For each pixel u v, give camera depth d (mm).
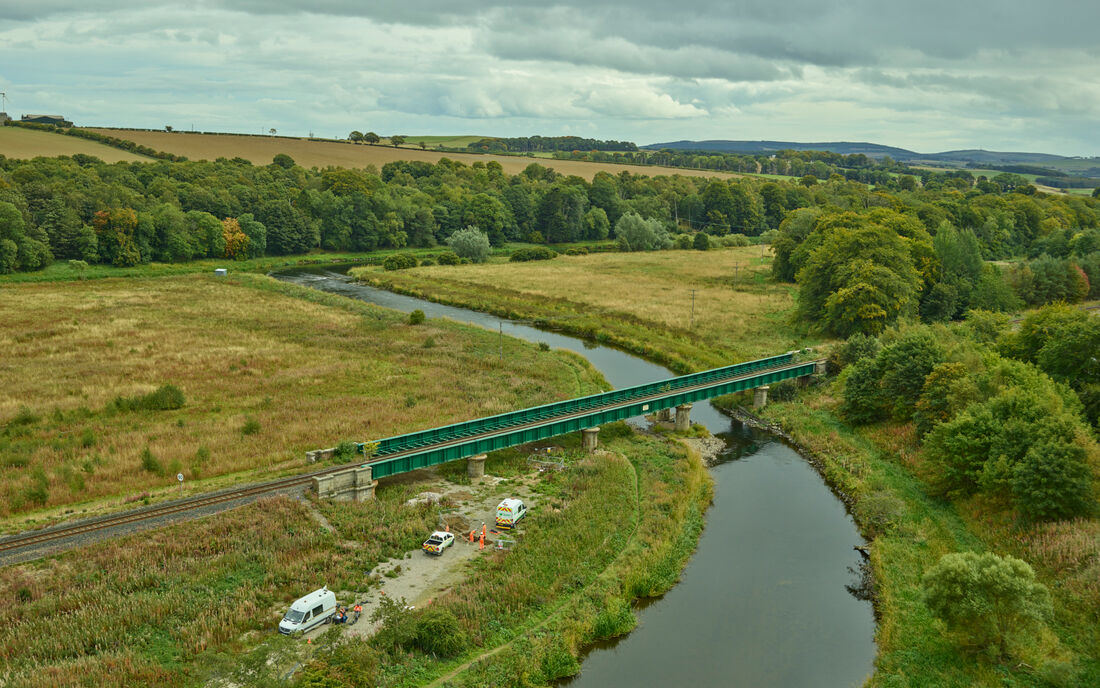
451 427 66750
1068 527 50656
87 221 185000
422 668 38469
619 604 45875
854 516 60906
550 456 69875
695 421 85750
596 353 114938
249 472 62406
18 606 41656
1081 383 73438
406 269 195000
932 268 131000
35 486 56375
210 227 196500
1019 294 145875
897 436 73688
